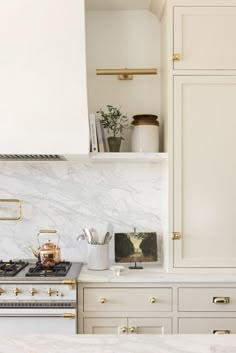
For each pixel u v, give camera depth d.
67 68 2.30
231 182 2.41
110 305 2.29
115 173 2.81
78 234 2.79
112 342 1.05
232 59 2.41
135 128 2.60
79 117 2.31
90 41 2.82
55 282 2.21
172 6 2.40
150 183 2.81
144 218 2.80
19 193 2.79
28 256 2.79
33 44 2.29
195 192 2.41
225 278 2.30
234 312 2.30
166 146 2.49
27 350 0.99
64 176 2.80
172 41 2.40
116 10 2.82
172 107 2.40
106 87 2.83
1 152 2.30
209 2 2.40
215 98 2.41
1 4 2.27
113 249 2.79
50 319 2.22
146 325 2.29
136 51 2.82
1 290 2.20
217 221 2.41
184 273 2.40
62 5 2.28
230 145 2.41
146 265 2.68
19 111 2.30
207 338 1.08
